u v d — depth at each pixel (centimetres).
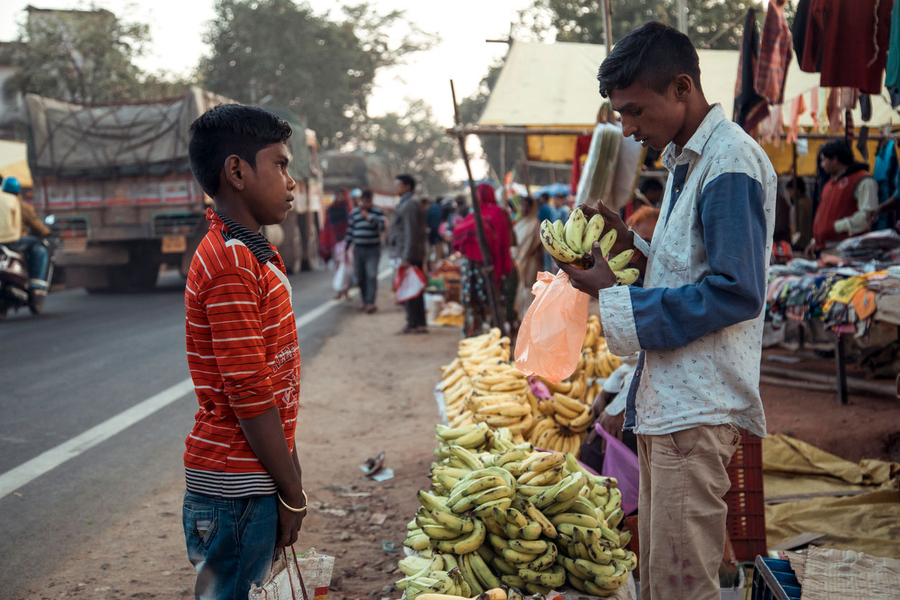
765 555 316
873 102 818
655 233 219
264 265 183
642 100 199
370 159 2844
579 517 257
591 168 454
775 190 199
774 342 680
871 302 500
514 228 888
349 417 629
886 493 384
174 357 835
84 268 1470
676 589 202
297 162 1812
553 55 908
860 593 210
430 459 499
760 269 186
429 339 983
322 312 1230
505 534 257
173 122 1300
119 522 389
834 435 491
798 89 795
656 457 204
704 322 185
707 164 196
